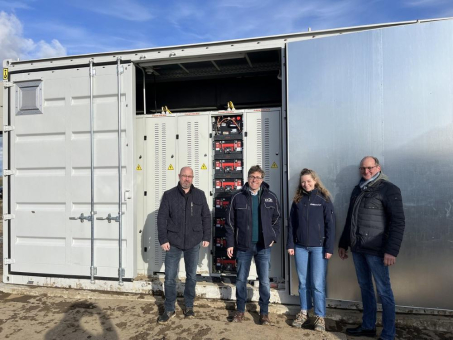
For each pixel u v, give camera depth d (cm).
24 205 392
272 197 304
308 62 319
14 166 393
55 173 383
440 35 288
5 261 393
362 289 284
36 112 387
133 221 365
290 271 320
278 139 358
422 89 291
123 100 367
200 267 375
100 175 369
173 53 359
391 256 256
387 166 298
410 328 294
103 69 371
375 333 283
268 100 488
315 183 297
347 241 292
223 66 432
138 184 387
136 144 388
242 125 369
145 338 280
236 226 306
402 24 308
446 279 284
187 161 379
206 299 347
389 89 298
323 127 314
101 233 368
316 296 288
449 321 291
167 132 384
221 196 371
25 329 298
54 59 384
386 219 268
